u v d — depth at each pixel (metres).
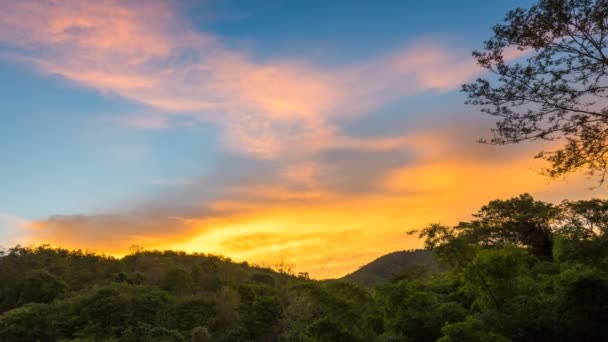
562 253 31.47
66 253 113.62
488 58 13.20
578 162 12.88
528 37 12.56
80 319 58.72
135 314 58.56
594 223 33.94
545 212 43.62
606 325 21.09
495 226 44.84
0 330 59.12
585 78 12.38
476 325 21.81
